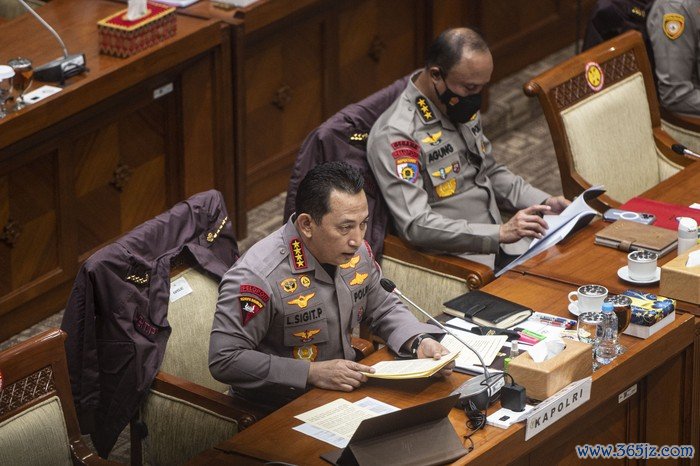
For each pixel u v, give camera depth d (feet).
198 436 37.24
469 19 72.69
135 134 55.88
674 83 57.06
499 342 37.42
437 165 46.29
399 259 45.96
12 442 32.99
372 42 67.56
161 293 38.29
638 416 39.63
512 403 33.91
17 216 51.70
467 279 44.42
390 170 45.14
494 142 72.90
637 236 43.83
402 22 69.26
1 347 52.08
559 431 35.37
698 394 39.86
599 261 43.01
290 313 36.94
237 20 57.62
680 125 57.52
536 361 34.65
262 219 62.90
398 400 34.96
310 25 63.05
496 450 32.71
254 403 37.78
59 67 51.16
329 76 65.10
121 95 53.72
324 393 35.50
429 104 45.96
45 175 52.42
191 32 55.31
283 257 36.88
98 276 36.78
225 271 40.29
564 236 43.96
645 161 53.31
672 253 43.27
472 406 33.65
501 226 44.68
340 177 35.35
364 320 39.42
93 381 37.40
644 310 37.81
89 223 54.95
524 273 42.39
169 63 54.65
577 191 49.80
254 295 36.40
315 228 35.70
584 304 38.60
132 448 38.75
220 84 57.98
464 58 44.34
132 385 37.40
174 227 39.63
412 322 38.14
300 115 64.59
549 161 70.44
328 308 37.40
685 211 46.42
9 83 48.80
